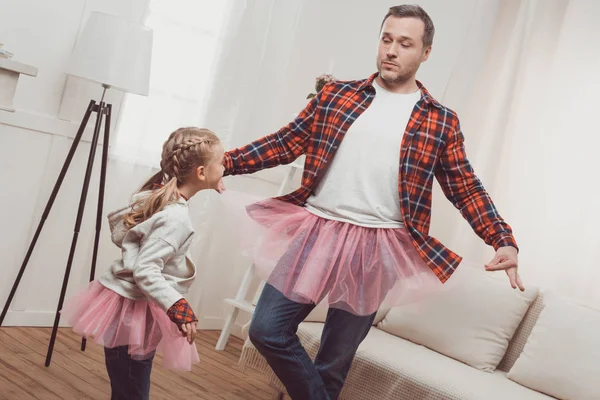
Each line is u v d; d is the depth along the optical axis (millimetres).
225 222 4191
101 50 3045
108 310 2008
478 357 3145
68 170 3414
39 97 3262
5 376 2729
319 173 2328
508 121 3928
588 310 3072
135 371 2062
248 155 2393
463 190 2350
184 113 3766
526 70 3934
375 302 2273
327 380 2398
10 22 3119
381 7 4277
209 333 4246
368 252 2285
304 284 2201
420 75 4031
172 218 2037
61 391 2719
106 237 3600
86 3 3346
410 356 2988
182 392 3072
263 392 3373
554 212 3693
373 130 2271
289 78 4309
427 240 2305
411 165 2256
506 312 3215
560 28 3883
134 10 3514
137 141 3588
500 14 4043
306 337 3068
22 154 3252
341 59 4402
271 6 4039
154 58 3607
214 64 3846
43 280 3445
